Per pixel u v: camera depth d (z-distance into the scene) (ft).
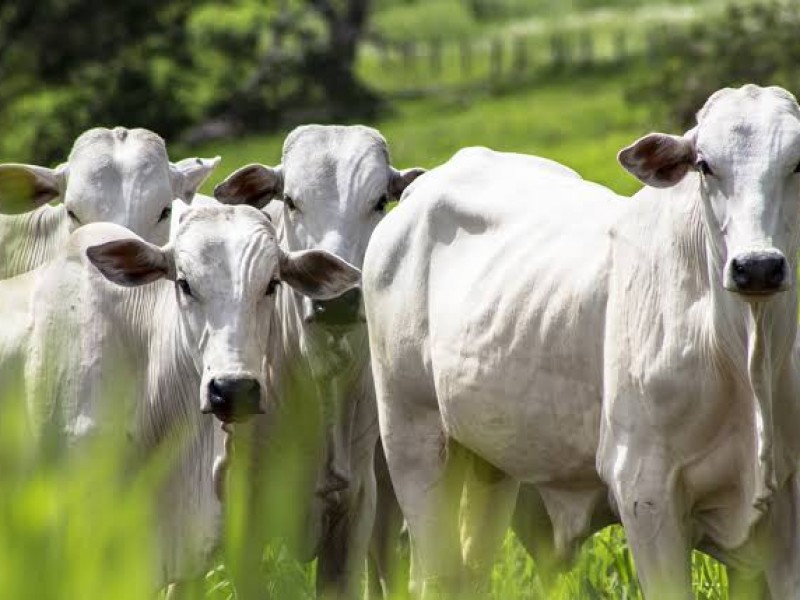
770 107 32.83
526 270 37.40
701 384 33.73
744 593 35.58
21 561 20.83
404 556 47.16
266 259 36.58
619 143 142.72
